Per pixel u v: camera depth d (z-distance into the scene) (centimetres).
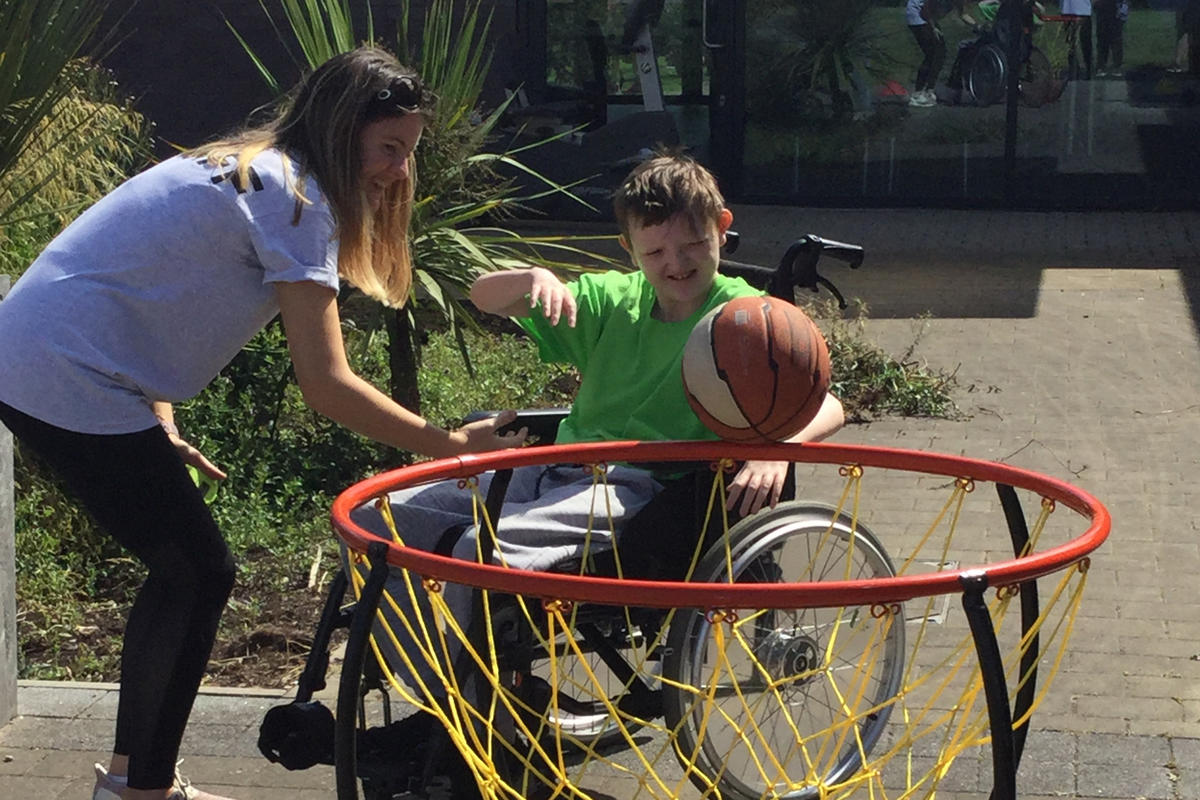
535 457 326
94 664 465
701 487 339
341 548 326
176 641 328
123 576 541
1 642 402
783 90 1274
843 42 1259
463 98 613
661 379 356
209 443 621
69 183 691
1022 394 751
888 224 1209
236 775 380
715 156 1288
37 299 315
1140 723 404
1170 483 618
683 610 309
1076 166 1257
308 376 314
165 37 1285
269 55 1279
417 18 1225
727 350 311
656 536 341
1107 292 960
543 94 1250
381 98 314
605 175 1170
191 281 312
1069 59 1238
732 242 397
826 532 333
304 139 317
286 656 470
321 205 312
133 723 331
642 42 1238
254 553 560
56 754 391
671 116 1196
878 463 334
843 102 1271
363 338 644
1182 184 1245
